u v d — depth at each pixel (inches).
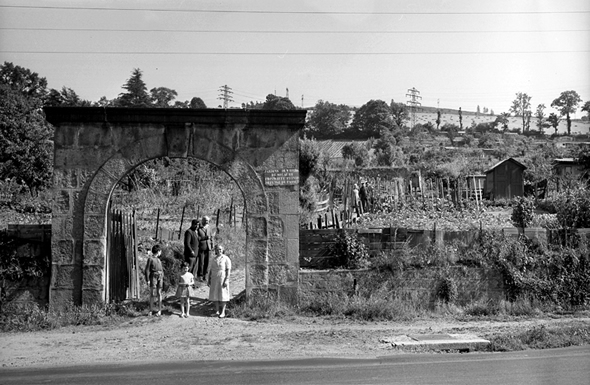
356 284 621.3
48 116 589.3
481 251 662.5
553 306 642.8
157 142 597.3
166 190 1229.7
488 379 368.8
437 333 520.7
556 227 732.7
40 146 1504.7
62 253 586.6
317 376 377.4
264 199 605.3
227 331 523.2
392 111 5467.5
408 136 4921.3
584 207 753.6
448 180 1378.0
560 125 6220.5
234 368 402.0
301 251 657.6
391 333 520.1
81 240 588.1
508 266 647.8
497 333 520.4
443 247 660.7
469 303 639.1
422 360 426.6
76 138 593.9
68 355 443.5
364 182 1269.7
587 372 387.5
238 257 860.0
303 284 613.3
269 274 603.2
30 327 536.4
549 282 653.3
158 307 590.6
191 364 415.5
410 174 1552.7
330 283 618.8
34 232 602.9
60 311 578.6
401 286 629.9
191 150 600.4
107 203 591.2
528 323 575.2
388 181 1414.9
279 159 607.8
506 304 627.5
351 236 660.1
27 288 589.0
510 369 396.5
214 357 436.8
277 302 599.2
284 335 508.1
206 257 757.9
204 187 1216.2
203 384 357.4
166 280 694.5
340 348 465.4
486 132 5231.3
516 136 5039.4
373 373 385.4
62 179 592.1
